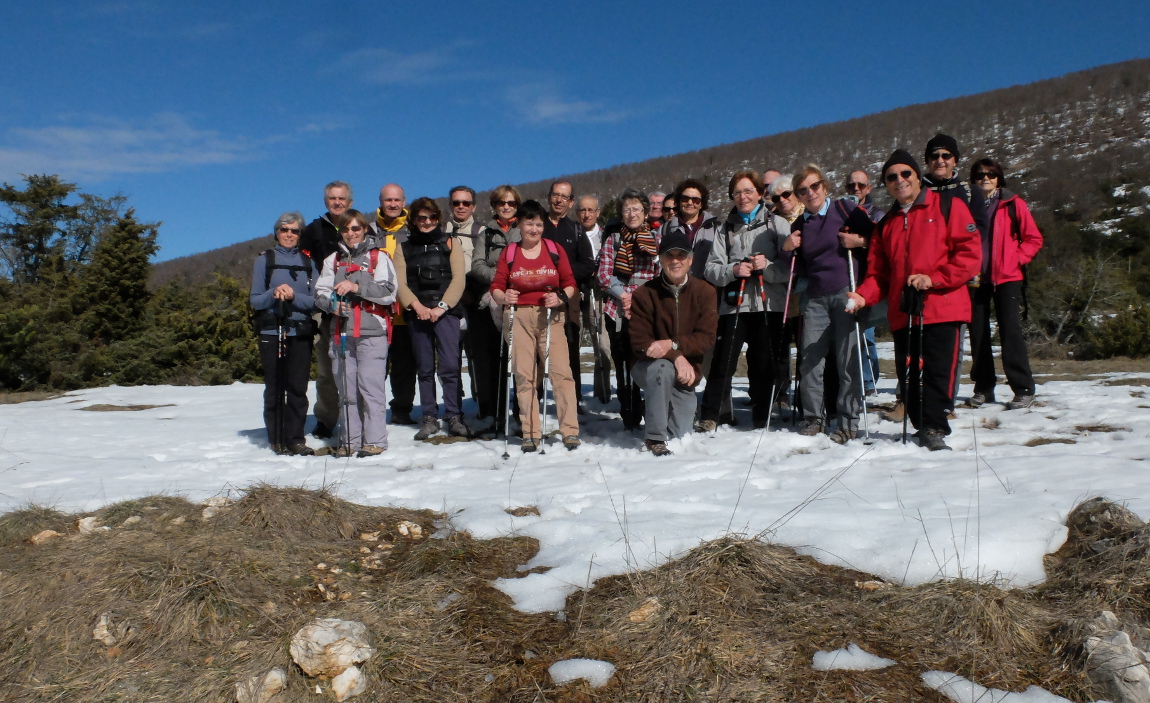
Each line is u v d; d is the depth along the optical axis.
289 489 4.13
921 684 2.55
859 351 5.53
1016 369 6.52
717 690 2.54
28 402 11.72
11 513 4.15
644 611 2.92
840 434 5.59
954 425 5.93
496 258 6.75
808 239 5.72
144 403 10.85
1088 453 4.70
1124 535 3.16
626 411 6.61
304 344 6.20
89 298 18.72
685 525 3.60
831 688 2.53
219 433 7.57
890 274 5.32
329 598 3.25
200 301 19.16
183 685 2.74
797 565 3.20
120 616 3.05
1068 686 2.53
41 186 34.78
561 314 5.97
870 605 2.94
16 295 19.91
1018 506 3.60
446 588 3.24
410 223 6.60
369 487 4.82
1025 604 2.91
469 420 7.31
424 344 6.55
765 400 6.34
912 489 4.05
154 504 4.27
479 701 2.59
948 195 5.07
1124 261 21.02
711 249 6.36
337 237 6.74
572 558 3.40
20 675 2.84
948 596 2.90
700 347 5.59
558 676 2.66
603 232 6.96
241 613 3.09
